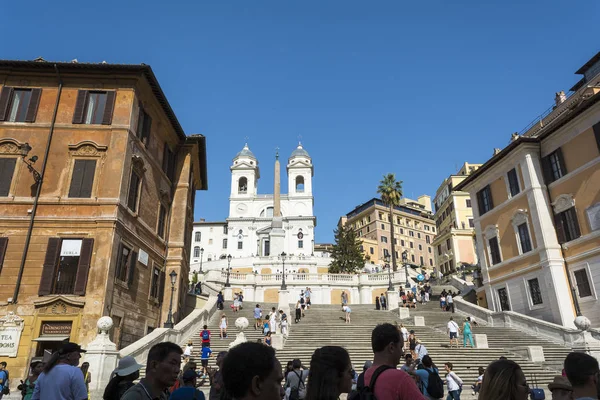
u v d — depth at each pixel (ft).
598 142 79.46
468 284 140.36
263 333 77.10
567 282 83.97
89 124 70.85
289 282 159.33
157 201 84.48
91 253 63.52
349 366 11.26
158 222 84.74
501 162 101.96
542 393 17.28
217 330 83.46
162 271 86.12
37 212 65.51
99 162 68.90
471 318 97.76
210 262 245.24
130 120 71.26
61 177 67.77
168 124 88.48
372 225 352.49
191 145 98.02
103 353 52.08
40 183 66.44
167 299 85.35
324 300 158.30
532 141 93.66
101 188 67.36
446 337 80.28
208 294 127.34
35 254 63.52
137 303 73.00
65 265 63.52
